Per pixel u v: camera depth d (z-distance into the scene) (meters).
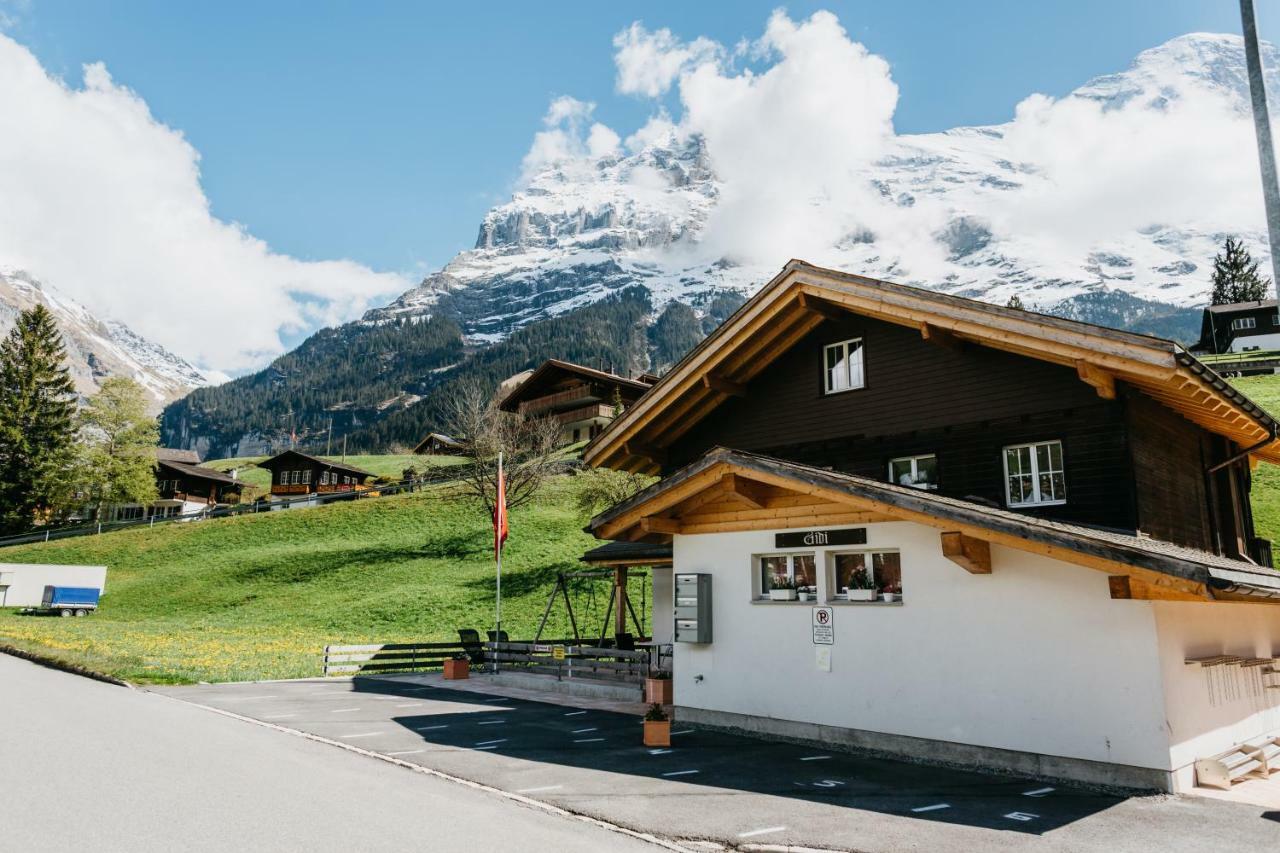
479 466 47.47
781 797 9.31
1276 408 45.06
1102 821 8.41
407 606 37.41
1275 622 13.83
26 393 74.62
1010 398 13.99
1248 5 9.56
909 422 15.09
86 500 74.06
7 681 18.31
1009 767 10.50
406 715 15.26
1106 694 9.94
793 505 13.12
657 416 17.31
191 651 26.42
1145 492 13.08
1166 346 11.30
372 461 112.38
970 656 11.03
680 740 12.71
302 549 51.94
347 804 8.41
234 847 6.80
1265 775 10.66
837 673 12.26
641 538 15.41
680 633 14.16
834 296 15.04
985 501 13.68
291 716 14.91
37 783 8.65
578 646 22.27
